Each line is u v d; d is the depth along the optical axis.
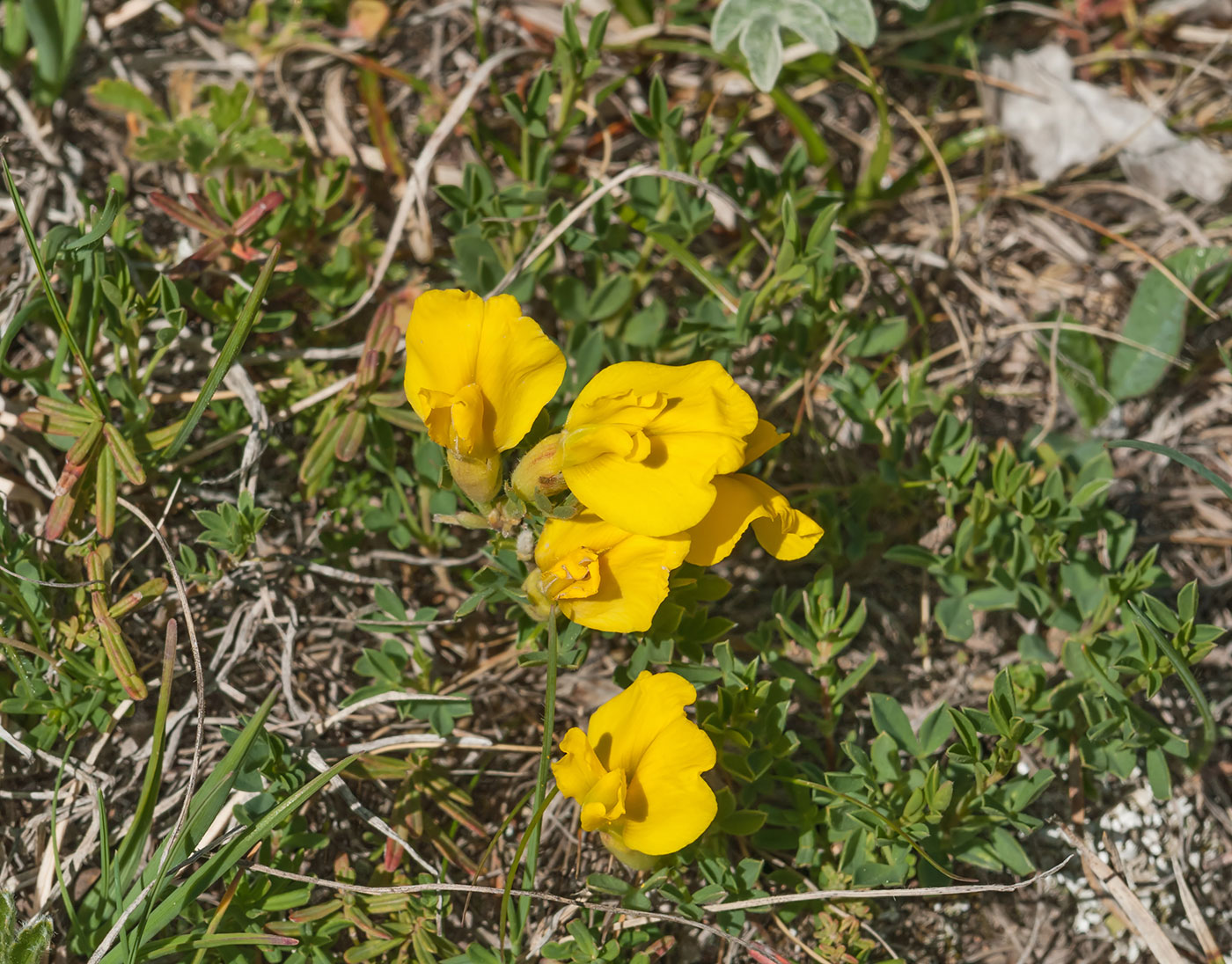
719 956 0.44
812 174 0.49
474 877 0.42
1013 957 0.45
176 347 0.46
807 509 0.47
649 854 0.41
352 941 0.44
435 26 0.49
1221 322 0.49
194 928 0.43
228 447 0.46
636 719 0.41
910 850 0.43
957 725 0.43
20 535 0.43
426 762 0.44
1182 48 0.51
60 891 0.43
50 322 0.45
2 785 0.43
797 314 0.46
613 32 0.49
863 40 0.47
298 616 0.45
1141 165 0.50
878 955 0.44
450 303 0.41
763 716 0.43
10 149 0.47
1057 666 0.46
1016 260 0.50
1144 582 0.44
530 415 0.41
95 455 0.43
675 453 0.40
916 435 0.48
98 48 0.48
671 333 0.46
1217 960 0.44
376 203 0.48
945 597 0.46
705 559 0.41
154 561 0.45
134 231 0.46
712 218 0.46
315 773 0.43
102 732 0.43
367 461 0.46
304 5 0.48
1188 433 0.48
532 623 0.43
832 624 0.44
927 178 0.50
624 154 0.49
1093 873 0.44
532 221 0.46
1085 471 0.46
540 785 0.41
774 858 0.45
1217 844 0.46
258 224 0.46
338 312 0.46
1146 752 0.45
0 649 0.43
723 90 0.49
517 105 0.46
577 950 0.42
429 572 0.46
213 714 0.44
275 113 0.48
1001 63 0.50
